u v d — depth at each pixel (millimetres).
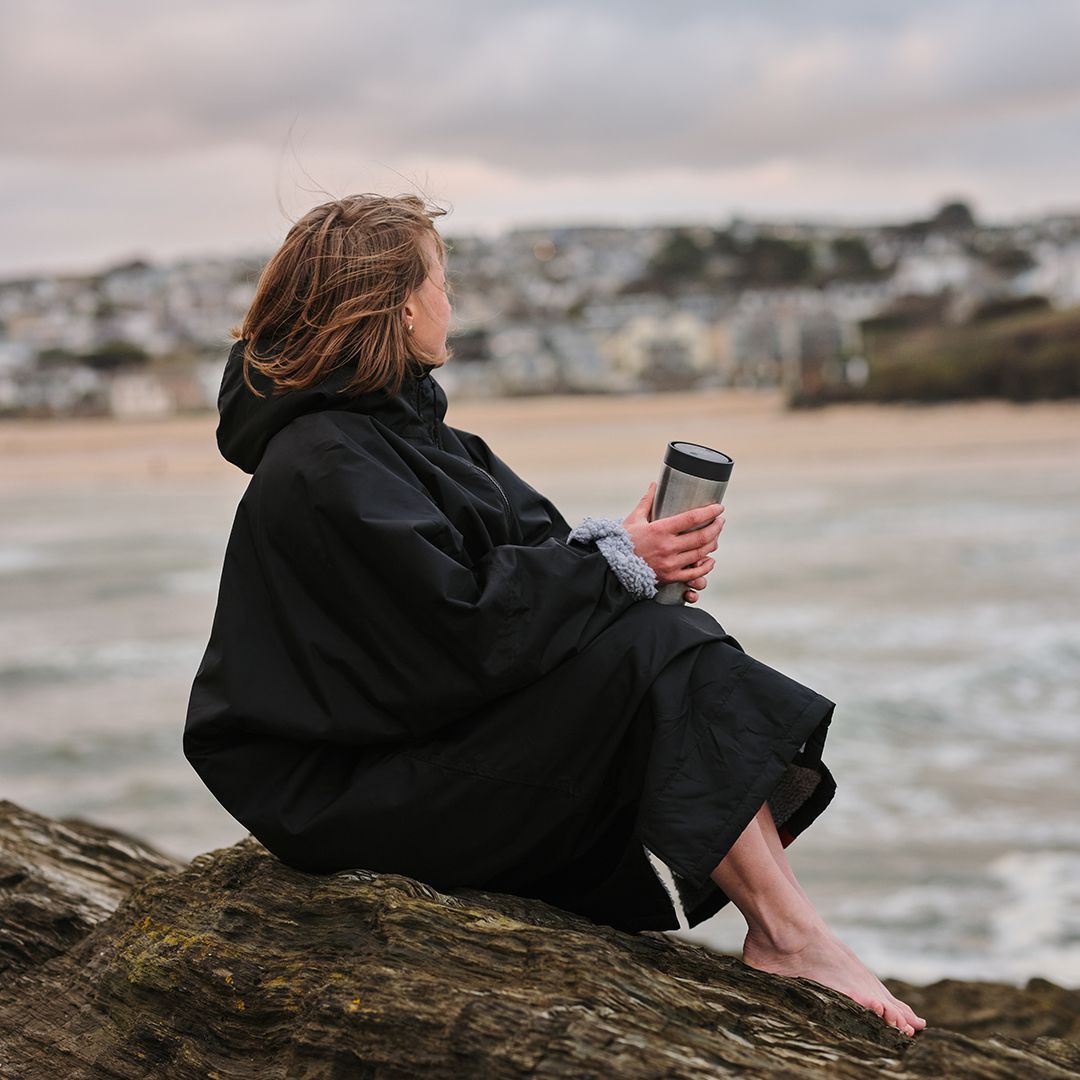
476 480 2490
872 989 2361
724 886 2404
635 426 93875
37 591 30875
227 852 2787
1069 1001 4621
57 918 3061
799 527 37438
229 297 197000
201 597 29266
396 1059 2072
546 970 2154
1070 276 152250
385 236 2422
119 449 97438
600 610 2301
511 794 2314
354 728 2293
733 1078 1902
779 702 2232
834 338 136250
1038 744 13969
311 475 2279
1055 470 52344
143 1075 2389
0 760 15094
